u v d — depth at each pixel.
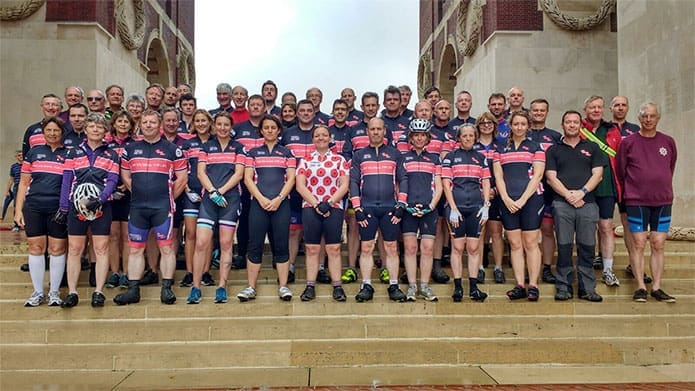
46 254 7.06
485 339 5.77
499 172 6.47
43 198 6.09
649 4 10.14
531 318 6.11
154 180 6.11
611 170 6.71
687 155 9.20
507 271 7.43
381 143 6.47
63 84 13.61
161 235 6.16
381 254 7.18
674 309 6.31
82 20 13.72
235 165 6.27
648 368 5.29
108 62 14.56
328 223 6.28
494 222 7.04
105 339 5.62
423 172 6.35
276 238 6.32
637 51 10.49
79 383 4.76
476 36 15.72
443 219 7.15
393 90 7.43
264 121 6.29
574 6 14.35
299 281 7.18
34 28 13.66
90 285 6.73
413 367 5.26
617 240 9.00
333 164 6.35
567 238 6.39
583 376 4.99
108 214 6.11
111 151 6.09
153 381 4.81
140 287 6.56
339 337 5.75
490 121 6.70
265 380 4.82
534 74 14.21
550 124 14.13
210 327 5.69
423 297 6.41
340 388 4.60
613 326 5.90
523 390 4.54
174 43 22.70
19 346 5.52
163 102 8.21
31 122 13.54
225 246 6.24
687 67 9.20
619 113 6.97
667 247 8.30
